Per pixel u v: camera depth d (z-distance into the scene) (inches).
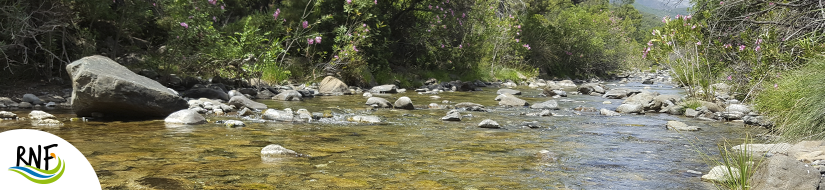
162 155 160.2
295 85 490.3
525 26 912.9
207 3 449.7
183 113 238.4
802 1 294.2
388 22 644.7
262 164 150.4
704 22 373.4
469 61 735.1
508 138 211.6
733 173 138.0
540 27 937.5
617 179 139.5
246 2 660.1
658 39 376.2
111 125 223.8
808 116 189.0
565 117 298.5
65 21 388.2
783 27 314.7
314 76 516.4
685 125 253.0
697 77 388.5
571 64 1051.3
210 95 354.6
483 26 774.5
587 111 340.5
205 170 141.1
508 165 155.5
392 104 361.4
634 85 780.6
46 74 378.6
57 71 399.5
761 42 316.5
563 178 139.5
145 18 463.5
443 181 133.6
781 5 295.0
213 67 459.8
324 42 549.0
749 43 338.3
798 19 301.9
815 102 189.9
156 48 507.8
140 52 490.3
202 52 447.2
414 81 613.3
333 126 238.2
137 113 249.3
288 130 221.8
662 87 706.8
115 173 135.5
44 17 380.8
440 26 692.7
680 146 197.0
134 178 130.6
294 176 136.3
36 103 298.4
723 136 226.5
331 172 141.9
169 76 417.1
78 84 238.2
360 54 546.9
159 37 526.9
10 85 345.7
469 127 244.2
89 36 406.6
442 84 591.8
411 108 327.6
